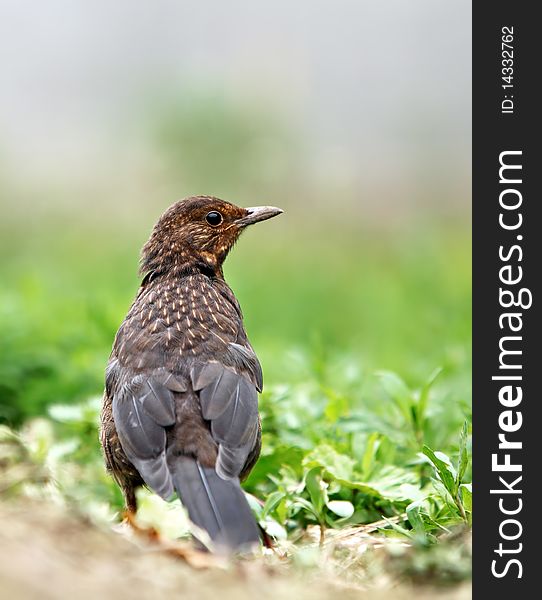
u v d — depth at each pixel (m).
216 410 9.52
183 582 7.97
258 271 26.56
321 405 12.44
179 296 10.72
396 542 9.44
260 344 18.44
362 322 22.81
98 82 36.28
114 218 30.28
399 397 11.59
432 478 9.91
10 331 15.14
